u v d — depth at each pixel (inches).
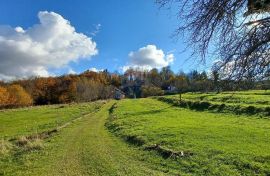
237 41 406.3
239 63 400.5
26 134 2033.7
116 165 1058.1
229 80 407.2
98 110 3686.0
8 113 3722.9
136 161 1098.7
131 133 1628.9
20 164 1143.6
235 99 2470.5
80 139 1637.6
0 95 6028.5
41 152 1328.7
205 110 2393.0
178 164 1003.3
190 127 1616.6
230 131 1416.1
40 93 7062.0
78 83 7012.8
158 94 7288.4
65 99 6939.0
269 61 391.5
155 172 946.7
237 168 907.4
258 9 400.2
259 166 891.4
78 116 3078.2
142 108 3225.9
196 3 412.5
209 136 1347.2
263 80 394.3
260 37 393.4
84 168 1045.8
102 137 1684.3
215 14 406.0
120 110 3216.0
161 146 1222.3
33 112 3713.1
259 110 1904.5
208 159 1005.8
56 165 1100.5
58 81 7278.5
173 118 2114.9
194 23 416.8
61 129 2100.1
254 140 1208.2
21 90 6520.7
